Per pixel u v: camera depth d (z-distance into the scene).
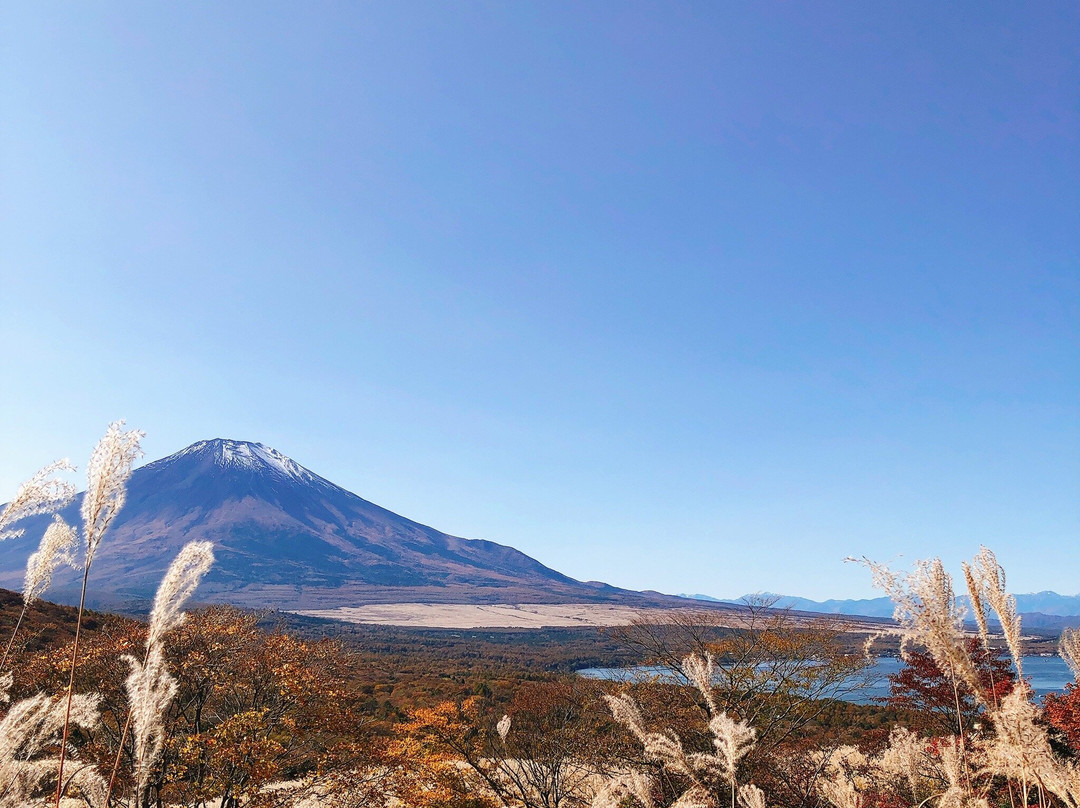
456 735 19.92
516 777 17.11
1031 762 4.00
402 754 19.05
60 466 4.45
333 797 17.84
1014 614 4.09
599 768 14.86
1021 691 4.01
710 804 4.48
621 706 4.80
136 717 3.87
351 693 20.42
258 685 19.06
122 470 3.79
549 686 19.50
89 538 3.72
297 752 18.41
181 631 17.00
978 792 5.04
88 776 4.58
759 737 13.61
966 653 4.11
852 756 12.20
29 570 4.32
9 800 4.25
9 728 4.28
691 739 14.33
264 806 16.12
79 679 14.24
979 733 4.96
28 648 15.18
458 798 17.73
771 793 12.02
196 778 16.17
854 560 4.30
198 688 17.31
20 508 4.43
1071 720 7.89
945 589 4.11
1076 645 5.27
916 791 7.15
